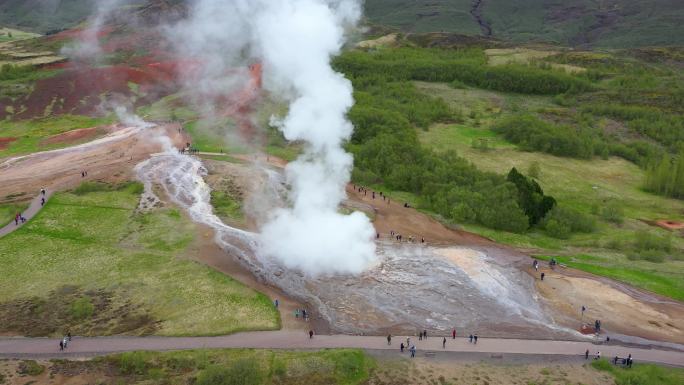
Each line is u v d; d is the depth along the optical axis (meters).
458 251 92.56
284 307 72.56
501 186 110.56
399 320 70.75
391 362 61.47
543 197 109.81
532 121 157.88
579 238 102.81
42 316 68.38
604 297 79.38
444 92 195.88
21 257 83.81
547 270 87.50
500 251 94.19
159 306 71.38
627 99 185.62
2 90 168.25
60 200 105.31
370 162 127.06
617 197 125.00
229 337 65.12
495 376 59.97
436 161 125.44
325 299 75.19
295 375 57.94
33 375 56.69
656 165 133.00
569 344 67.06
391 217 106.19
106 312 69.62
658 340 69.19
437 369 60.66
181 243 89.81
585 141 151.00
